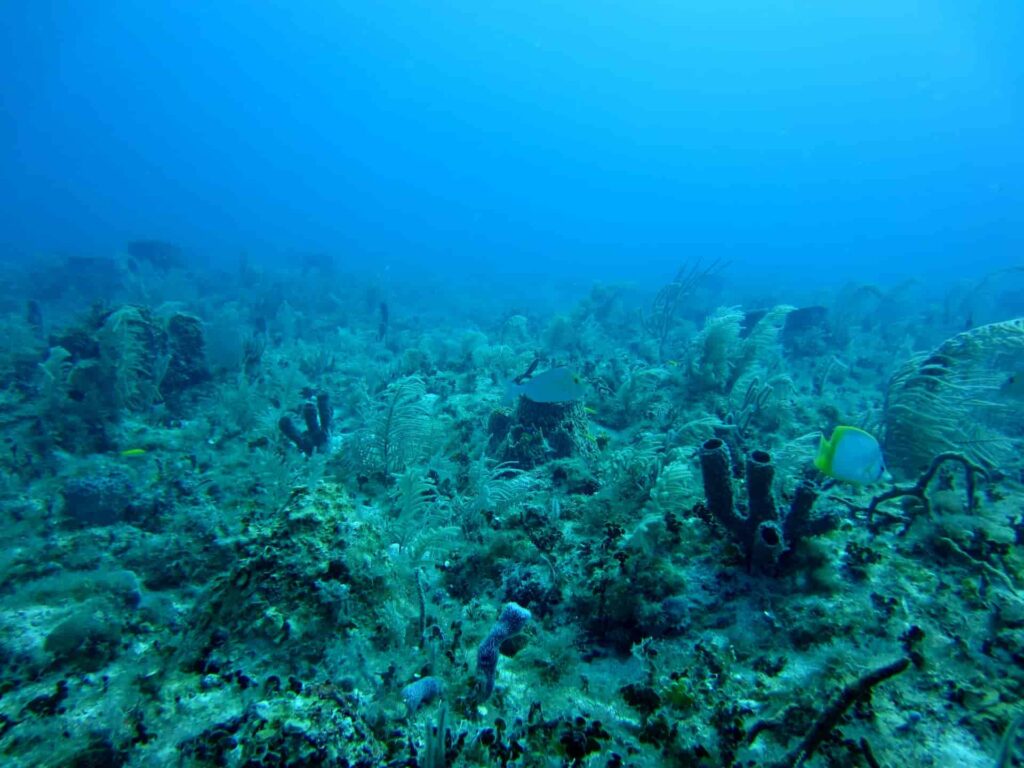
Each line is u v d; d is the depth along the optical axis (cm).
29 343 341
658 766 86
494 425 213
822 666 96
